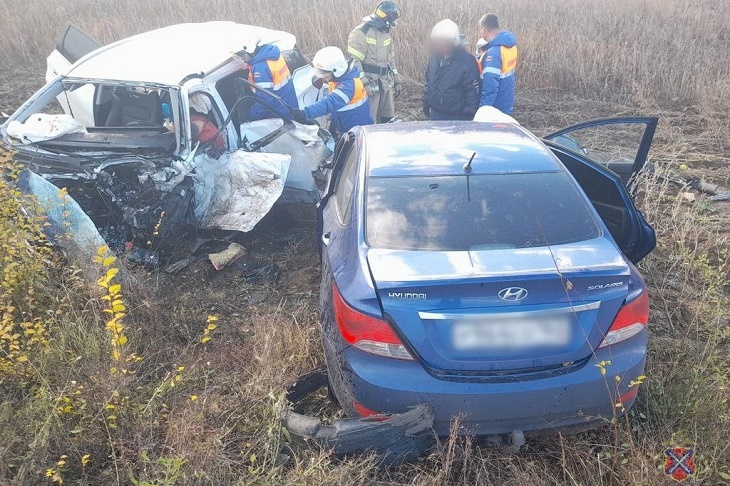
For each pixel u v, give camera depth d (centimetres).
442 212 291
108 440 278
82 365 324
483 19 588
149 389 321
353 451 259
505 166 321
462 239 278
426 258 265
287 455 278
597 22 1205
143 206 458
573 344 250
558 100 921
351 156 381
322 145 532
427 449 266
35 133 481
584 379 251
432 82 592
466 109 582
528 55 989
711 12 1249
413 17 1187
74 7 1329
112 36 1144
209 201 496
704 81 895
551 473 272
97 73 515
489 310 243
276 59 567
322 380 317
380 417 252
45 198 418
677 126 802
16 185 419
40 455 261
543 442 287
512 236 280
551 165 326
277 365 329
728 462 271
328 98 564
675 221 526
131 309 388
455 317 243
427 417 247
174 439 278
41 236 401
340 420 262
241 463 272
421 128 377
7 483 251
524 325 246
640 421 298
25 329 323
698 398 299
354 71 578
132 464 271
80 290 395
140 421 289
